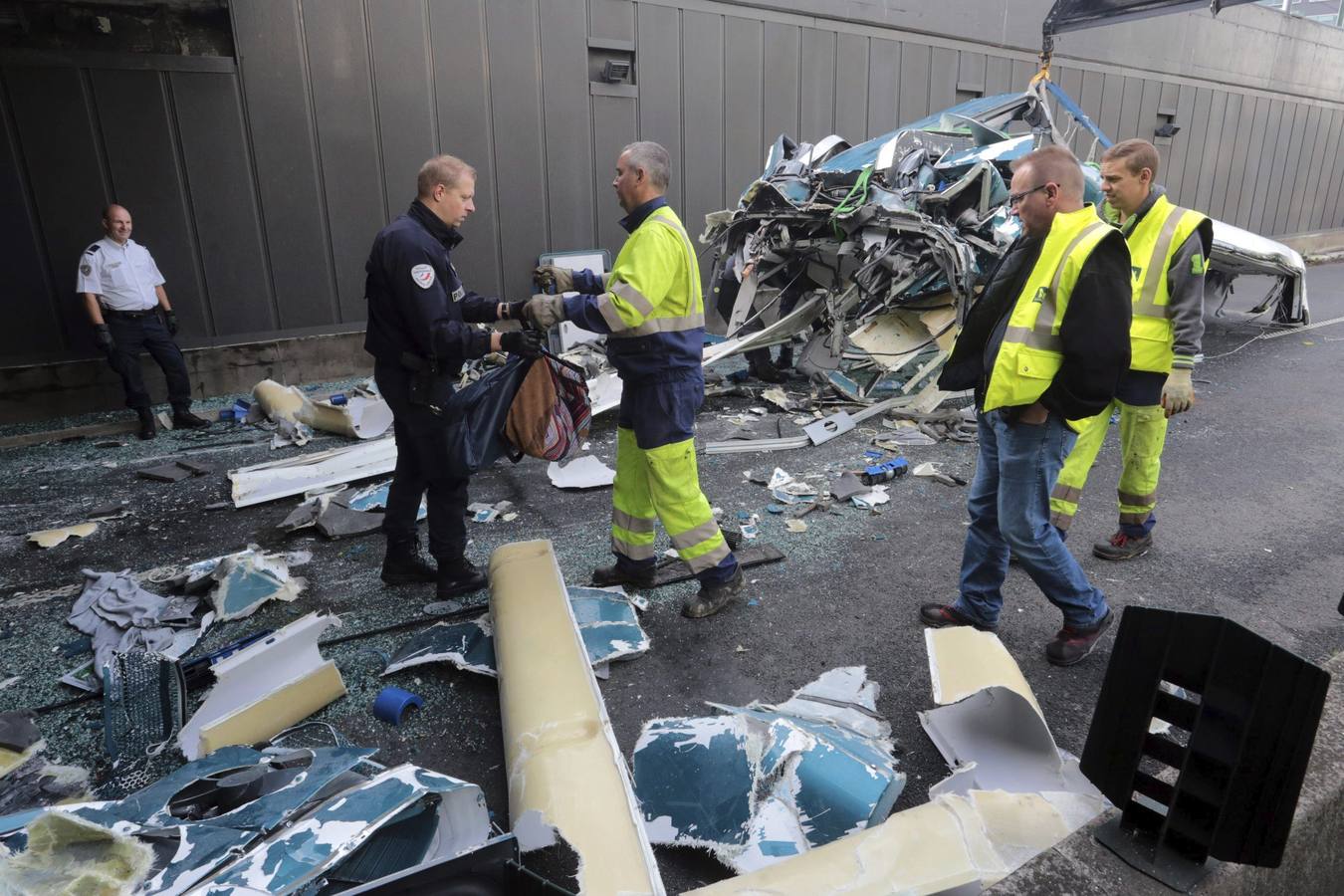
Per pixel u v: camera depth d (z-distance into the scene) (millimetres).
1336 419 6309
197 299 7086
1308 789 1508
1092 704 2807
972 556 3156
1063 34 12547
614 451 5723
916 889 1589
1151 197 3508
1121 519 3912
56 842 1602
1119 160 3438
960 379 2990
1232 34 15352
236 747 2314
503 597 2908
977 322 2871
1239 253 9141
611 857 1724
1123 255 2459
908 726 2668
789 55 9750
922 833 1751
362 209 7660
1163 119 14984
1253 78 16156
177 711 2582
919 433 6113
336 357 7754
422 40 7543
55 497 4945
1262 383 7496
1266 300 10414
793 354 8445
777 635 3260
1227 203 16891
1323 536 4207
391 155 7664
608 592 3428
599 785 1939
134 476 5312
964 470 5312
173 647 3172
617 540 3559
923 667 3021
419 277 3016
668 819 2117
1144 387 3596
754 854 1962
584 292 3572
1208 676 1312
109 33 6359
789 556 4016
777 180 7281
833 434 6000
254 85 6934
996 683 2396
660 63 8867
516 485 5094
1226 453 5559
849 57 10258
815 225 7016
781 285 7734
